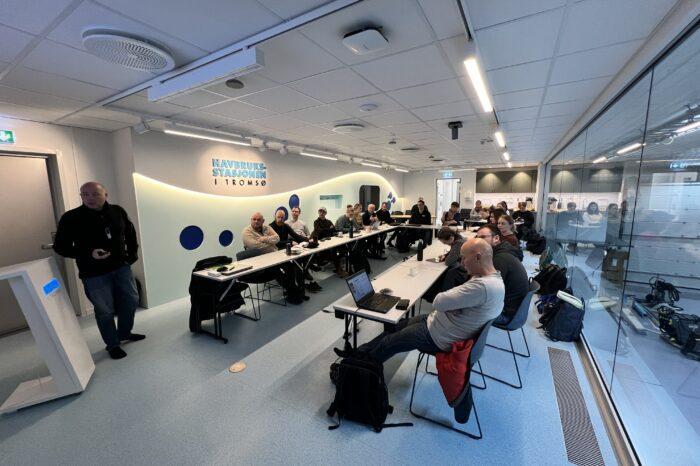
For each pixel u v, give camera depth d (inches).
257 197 224.5
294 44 72.2
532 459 67.6
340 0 55.1
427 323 81.3
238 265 134.6
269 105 123.4
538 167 377.7
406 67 87.0
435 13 60.0
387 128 170.4
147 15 58.2
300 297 164.2
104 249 107.4
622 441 69.8
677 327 113.3
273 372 100.9
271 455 68.7
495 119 151.9
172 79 85.2
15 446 72.1
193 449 70.5
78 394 90.7
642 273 141.5
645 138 113.7
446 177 459.8
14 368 105.6
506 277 102.7
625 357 107.7
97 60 76.6
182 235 174.9
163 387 93.4
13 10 54.7
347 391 76.5
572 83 101.9
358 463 66.5
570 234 219.0
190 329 129.3
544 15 61.4
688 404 85.4
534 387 93.0
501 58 82.4
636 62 80.1
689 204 138.6
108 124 141.9
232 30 64.7
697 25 59.7
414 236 311.1
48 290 89.7
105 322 109.0
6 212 130.7
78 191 147.6
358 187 364.5
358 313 84.9
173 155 167.5
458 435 74.4
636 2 57.2
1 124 124.6
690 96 91.2
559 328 121.8
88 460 68.1
